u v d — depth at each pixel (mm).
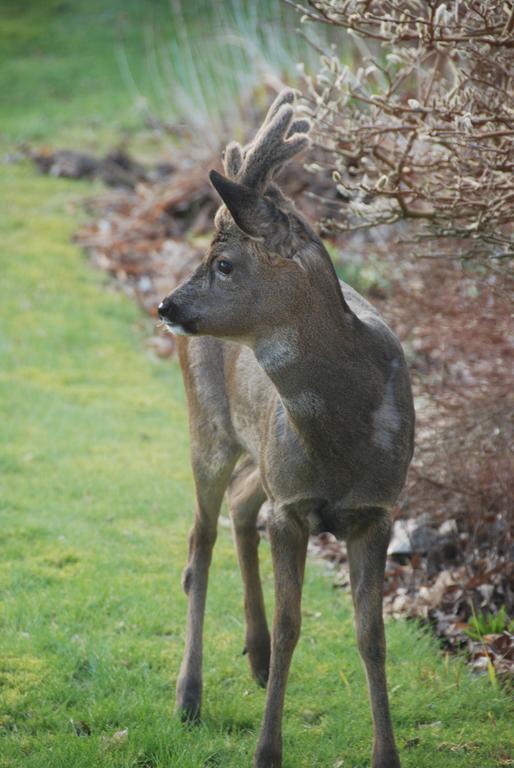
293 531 7770
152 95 31984
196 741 8336
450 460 11242
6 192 25297
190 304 7184
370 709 8578
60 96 33000
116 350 18312
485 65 8688
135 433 15328
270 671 7840
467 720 8758
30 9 41156
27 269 20922
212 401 9102
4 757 8055
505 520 10781
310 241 7242
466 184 8938
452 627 10141
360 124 8859
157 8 39312
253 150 6965
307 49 22969
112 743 8219
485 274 11156
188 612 9141
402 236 11164
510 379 11555
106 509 12906
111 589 10820
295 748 8312
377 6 9445
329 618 10586
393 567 11422
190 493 13586
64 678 9250
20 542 11875
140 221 22797
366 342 7512
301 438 7406
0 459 14055
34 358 17688
